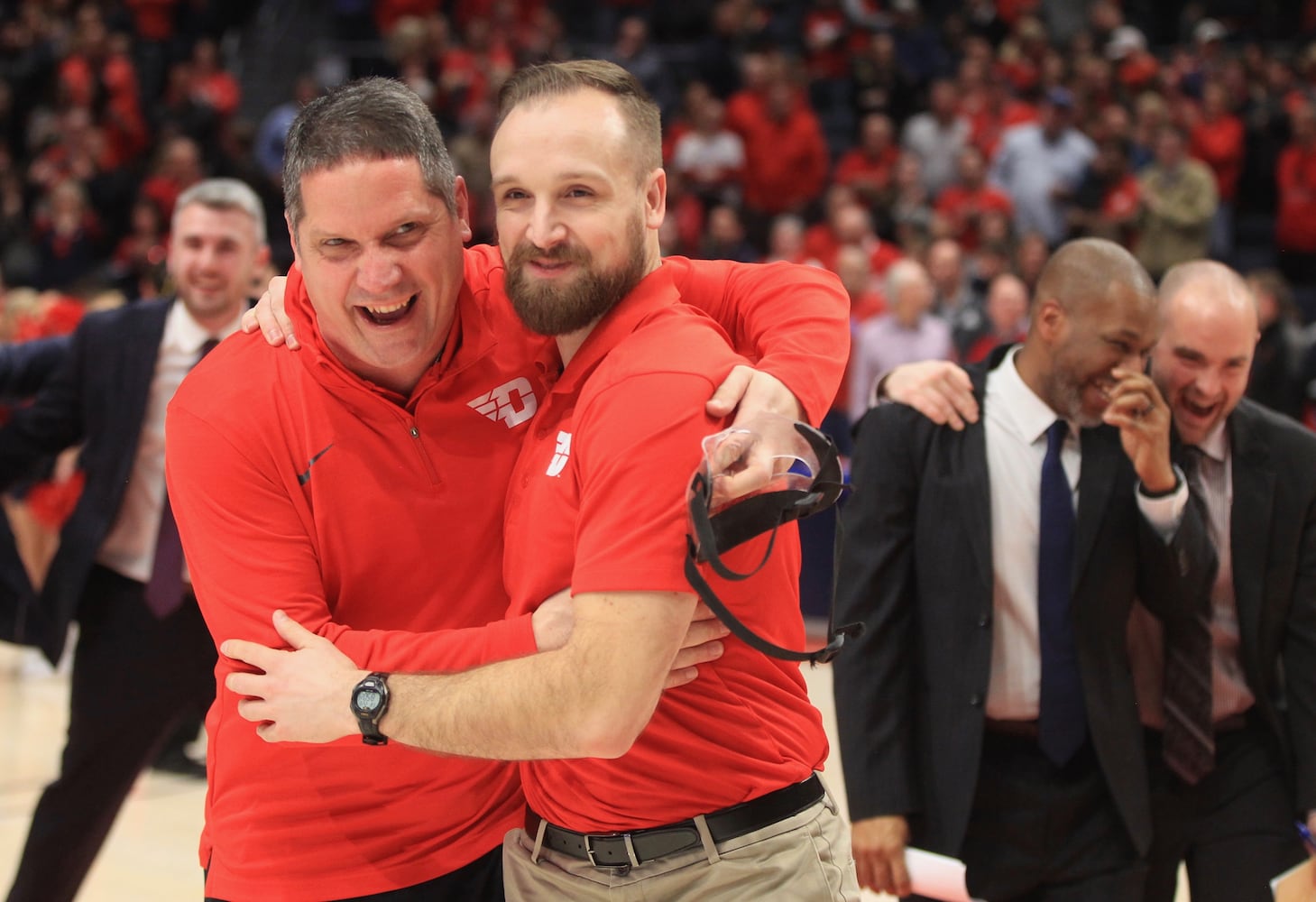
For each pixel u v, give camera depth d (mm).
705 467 1696
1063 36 13531
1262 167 11234
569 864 1951
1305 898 2400
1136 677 2680
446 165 2002
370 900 2125
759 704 1933
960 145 10859
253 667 1990
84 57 12133
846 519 2662
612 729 1712
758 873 1867
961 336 8258
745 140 11031
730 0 12781
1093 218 9719
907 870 2537
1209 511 2643
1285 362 7582
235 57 13508
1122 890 2492
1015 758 2557
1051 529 2520
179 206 3590
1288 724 2645
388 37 12922
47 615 3434
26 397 3742
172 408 2086
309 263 1961
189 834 4566
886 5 13188
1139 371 2484
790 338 2004
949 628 2549
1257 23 13250
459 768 2154
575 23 13078
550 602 1845
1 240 11188
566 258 1817
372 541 2084
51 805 3389
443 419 2098
